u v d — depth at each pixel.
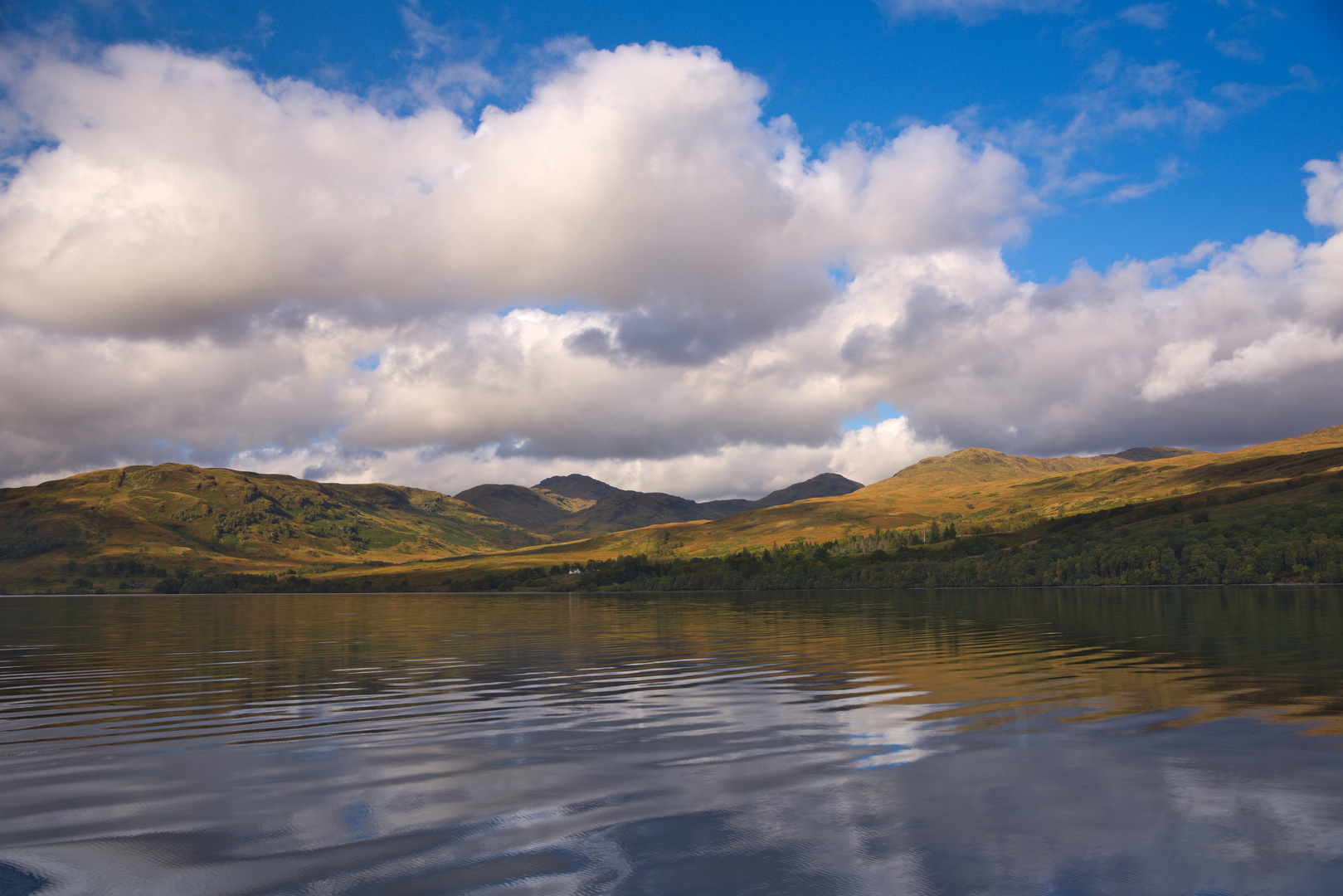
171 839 16.53
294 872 14.77
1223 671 40.25
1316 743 23.80
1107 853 15.38
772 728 26.92
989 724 27.12
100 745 25.41
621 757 22.98
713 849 15.74
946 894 13.62
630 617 109.88
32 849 16.03
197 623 106.75
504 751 23.98
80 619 122.56
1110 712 29.17
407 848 15.91
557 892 13.84
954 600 143.62
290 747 24.77
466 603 195.12
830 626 80.81
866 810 17.97
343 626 95.81
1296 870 14.47
